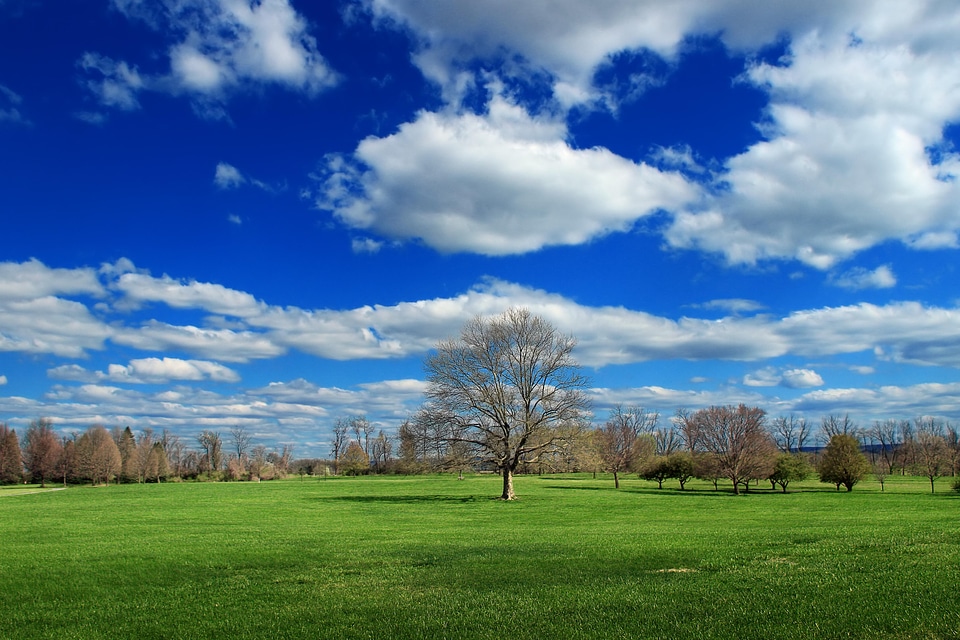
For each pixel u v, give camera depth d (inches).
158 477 5620.1
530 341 2300.7
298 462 6633.9
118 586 688.4
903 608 506.0
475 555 863.1
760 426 3090.6
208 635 509.0
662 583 644.1
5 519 1672.0
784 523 1336.1
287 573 749.3
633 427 5221.5
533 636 483.2
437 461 2283.5
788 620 492.4
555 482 4259.4
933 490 3051.2
